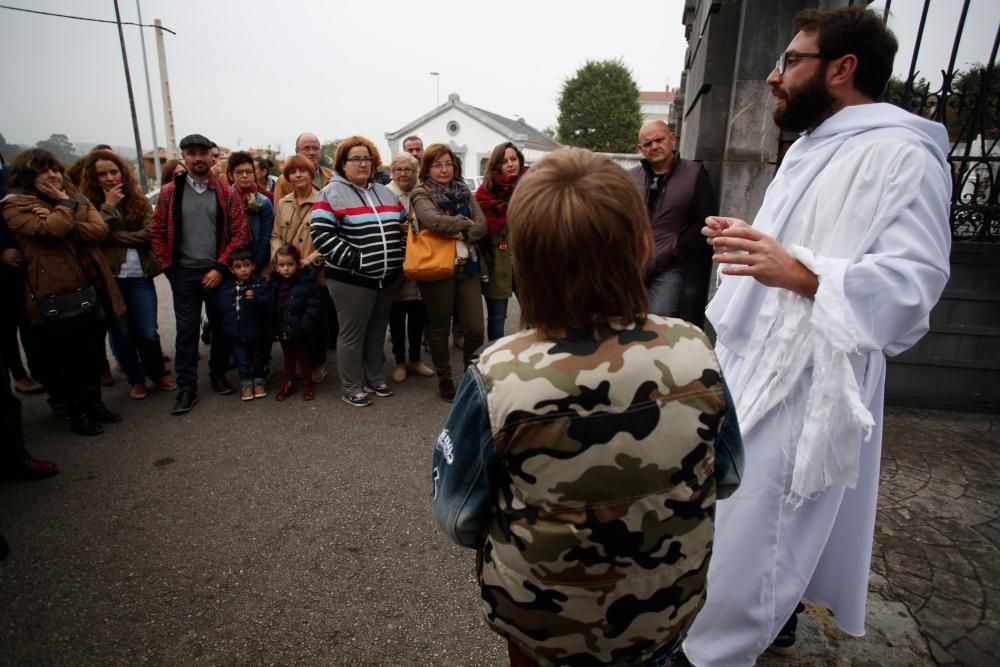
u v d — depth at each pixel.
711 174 3.80
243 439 3.35
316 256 3.88
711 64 3.65
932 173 1.33
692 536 0.93
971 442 3.16
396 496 2.76
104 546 2.39
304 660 1.83
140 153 17.77
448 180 3.59
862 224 1.35
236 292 3.78
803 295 1.38
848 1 3.18
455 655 1.85
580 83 41.97
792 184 1.53
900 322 1.30
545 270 0.87
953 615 1.97
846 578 1.66
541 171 0.89
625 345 0.88
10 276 3.32
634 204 0.87
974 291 3.40
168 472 2.99
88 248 3.40
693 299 3.90
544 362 0.86
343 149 3.46
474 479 0.92
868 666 1.78
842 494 1.50
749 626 1.54
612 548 0.87
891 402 3.65
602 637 0.92
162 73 18.58
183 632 1.94
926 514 2.52
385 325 3.94
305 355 3.87
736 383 1.58
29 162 3.10
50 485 2.86
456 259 3.55
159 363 4.07
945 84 3.30
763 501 1.49
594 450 0.84
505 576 0.92
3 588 2.15
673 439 0.88
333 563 2.29
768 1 3.23
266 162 5.39
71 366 3.29
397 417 3.64
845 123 1.45
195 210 3.66
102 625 1.97
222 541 2.42
